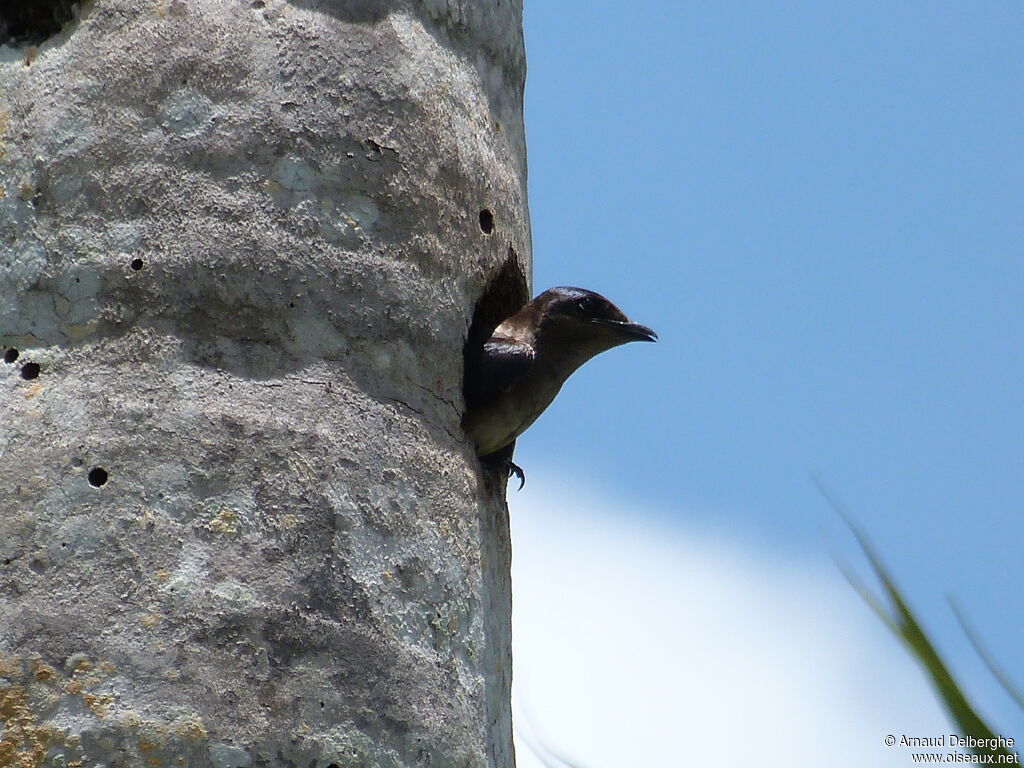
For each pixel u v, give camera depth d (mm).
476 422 11789
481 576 11055
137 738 9117
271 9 11008
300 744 9398
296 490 9938
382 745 9719
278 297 10398
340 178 10836
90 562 9516
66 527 9578
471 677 10609
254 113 10703
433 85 11633
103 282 10203
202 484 9758
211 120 10625
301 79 10906
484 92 12297
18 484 9695
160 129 10555
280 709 9414
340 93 11008
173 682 9273
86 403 9891
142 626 9367
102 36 10781
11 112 10672
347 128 10953
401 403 10711
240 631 9484
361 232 10836
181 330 10133
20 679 9203
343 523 10031
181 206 10398
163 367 10016
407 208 11125
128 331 10109
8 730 9102
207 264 10281
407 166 11211
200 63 10711
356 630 9844
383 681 9852
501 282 12438
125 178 10438
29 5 11000
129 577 9484
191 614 9438
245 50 10828
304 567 9781
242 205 10492
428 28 11812
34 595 9422
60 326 10164
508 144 12570
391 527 10297
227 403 10016
